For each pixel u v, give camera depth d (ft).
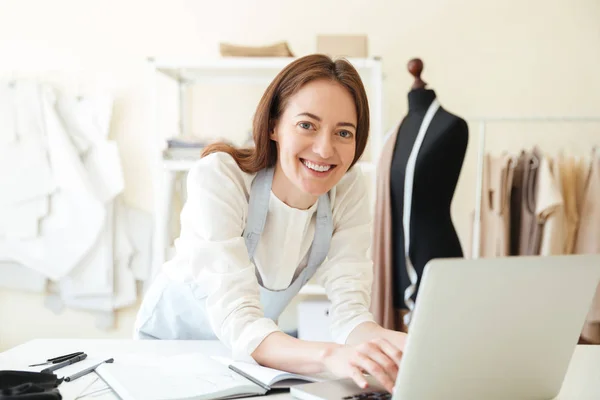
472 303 2.38
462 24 9.42
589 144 9.43
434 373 2.43
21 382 2.68
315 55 3.61
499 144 9.48
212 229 3.75
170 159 8.24
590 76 9.47
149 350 3.67
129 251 9.15
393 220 6.89
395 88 9.45
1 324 9.45
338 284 4.24
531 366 2.70
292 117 3.53
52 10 9.45
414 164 6.55
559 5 9.41
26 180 8.80
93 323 9.44
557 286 2.58
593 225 8.00
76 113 9.04
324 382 2.90
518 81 9.46
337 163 3.58
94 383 2.92
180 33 9.48
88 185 8.79
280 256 4.29
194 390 2.71
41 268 8.85
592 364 3.51
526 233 8.11
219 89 9.52
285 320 9.53
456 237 6.75
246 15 9.46
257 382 2.91
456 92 9.46
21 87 8.89
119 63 9.46
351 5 9.42
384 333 3.67
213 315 3.63
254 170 4.07
